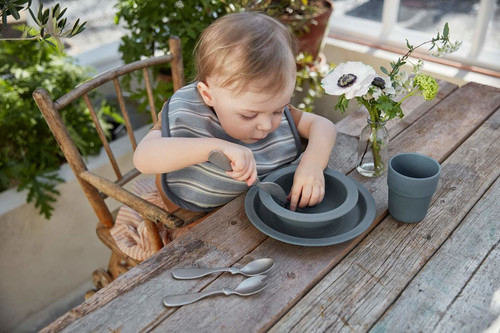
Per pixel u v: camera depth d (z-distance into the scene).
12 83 1.90
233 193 1.08
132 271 0.83
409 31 2.13
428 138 1.17
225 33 0.92
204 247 0.87
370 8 2.24
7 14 1.01
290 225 0.91
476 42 1.91
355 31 2.23
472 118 1.24
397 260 0.83
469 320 0.72
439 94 1.35
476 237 0.87
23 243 1.89
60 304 2.05
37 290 1.99
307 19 1.91
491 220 0.91
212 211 1.08
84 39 2.36
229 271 0.81
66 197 1.95
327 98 2.28
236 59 0.89
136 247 1.28
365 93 0.89
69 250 2.04
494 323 0.71
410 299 0.76
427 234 0.88
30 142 1.92
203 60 0.95
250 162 0.90
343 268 0.82
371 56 2.13
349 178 0.97
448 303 0.75
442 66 1.98
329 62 2.29
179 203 1.05
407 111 1.28
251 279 0.79
